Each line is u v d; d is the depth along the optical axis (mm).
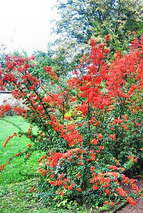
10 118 11695
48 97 4008
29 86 3951
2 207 3701
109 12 18094
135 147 4730
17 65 3818
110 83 3947
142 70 4434
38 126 4148
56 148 3820
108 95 4070
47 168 4027
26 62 3873
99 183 3523
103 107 3773
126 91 4582
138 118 4656
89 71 3613
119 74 4043
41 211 3541
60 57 13359
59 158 3469
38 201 3930
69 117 4223
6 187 4438
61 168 3715
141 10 17844
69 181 3527
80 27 18188
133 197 3680
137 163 4762
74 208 3572
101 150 3934
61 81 4211
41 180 4191
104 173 3365
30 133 4219
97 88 3660
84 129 3777
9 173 5000
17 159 5816
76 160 3531
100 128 3939
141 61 4488
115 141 4367
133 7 17766
